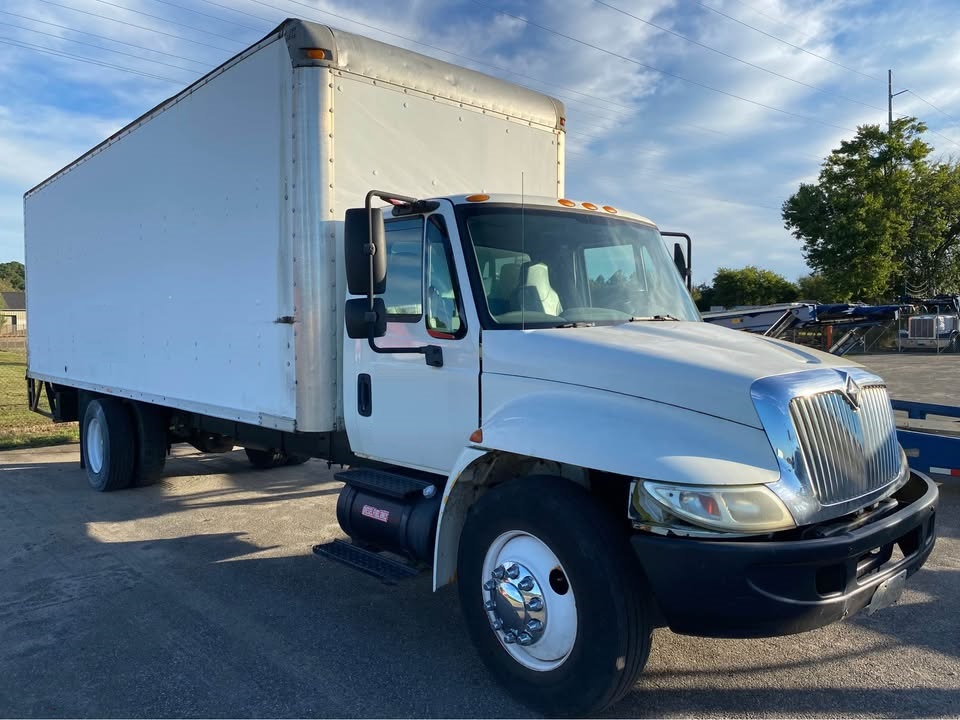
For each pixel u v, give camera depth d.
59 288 9.10
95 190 7.91
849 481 3.30
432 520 4.09
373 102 4.96
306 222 4.74
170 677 3.92
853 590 3.08
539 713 3.49
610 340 3.64
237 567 5.76
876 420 3.66
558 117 6.28
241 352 5.45
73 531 6.77
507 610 3.55
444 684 3.83
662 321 4.34
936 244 42.12
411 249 4.36
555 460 3.31
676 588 2.96
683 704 3.57
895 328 40.66
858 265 39.06
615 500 3.48
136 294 7.10
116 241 7.45
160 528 6.88
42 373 9.86
